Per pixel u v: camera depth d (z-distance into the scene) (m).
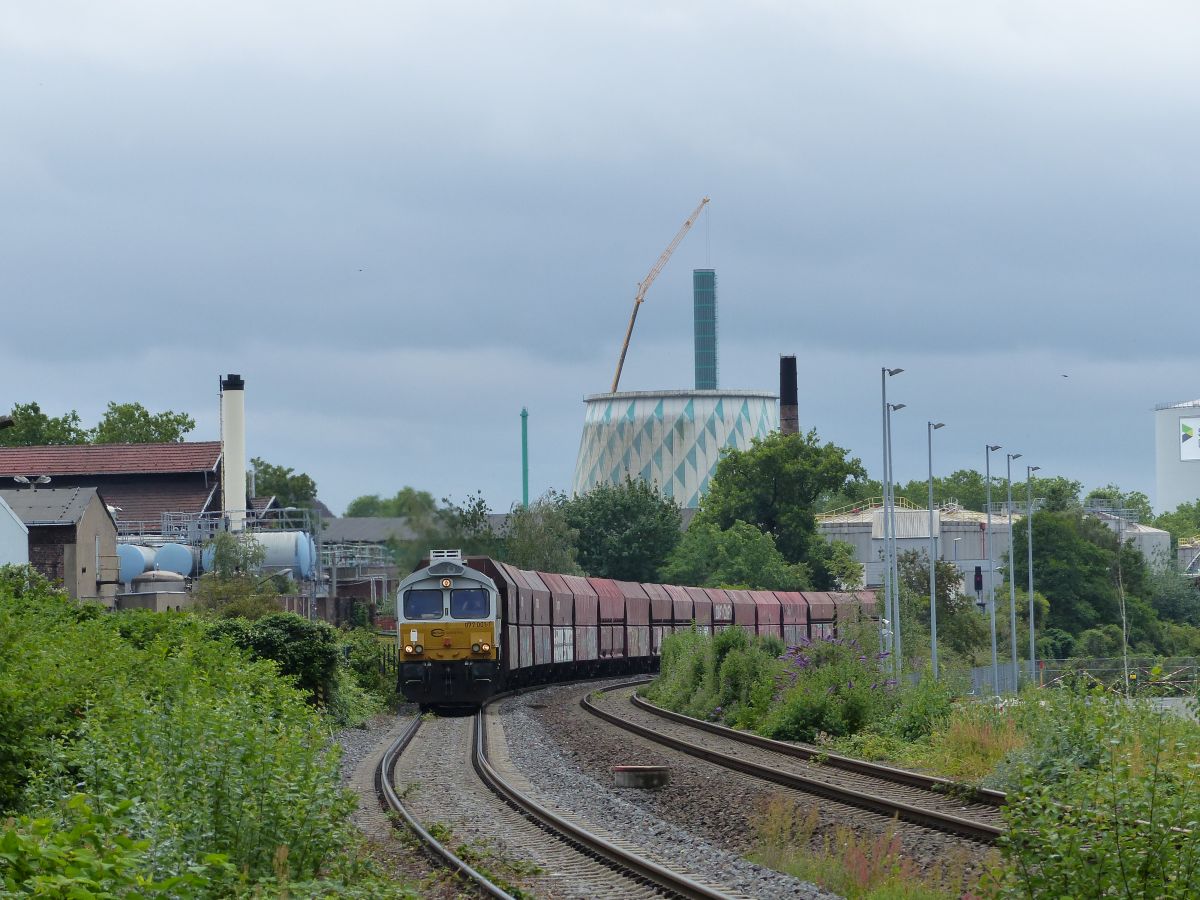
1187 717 51.47
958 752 60.88
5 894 19.36
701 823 48.94
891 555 110.06
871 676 79.88
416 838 42.50
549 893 35.78
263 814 34.78
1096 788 30.00
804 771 61.16
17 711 40.31
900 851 40.00
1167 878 28.42
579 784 58.31
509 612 104.38
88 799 33.12
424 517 100.12
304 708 48.59
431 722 90.44
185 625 81.81
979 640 173.62
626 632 145.38
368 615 163.62
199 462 198.12
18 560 114.06
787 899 35.16
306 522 174.88
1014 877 30.16
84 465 199.00
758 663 93.94
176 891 23.70
